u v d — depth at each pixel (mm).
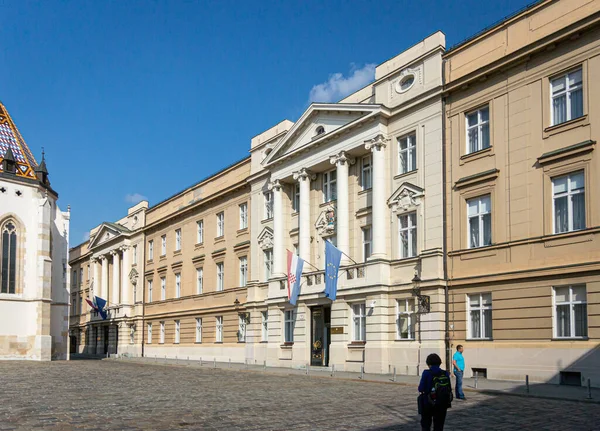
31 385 24781
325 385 25062
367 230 34812
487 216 27938
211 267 50125
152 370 36188
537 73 26344
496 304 26625
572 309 23875
